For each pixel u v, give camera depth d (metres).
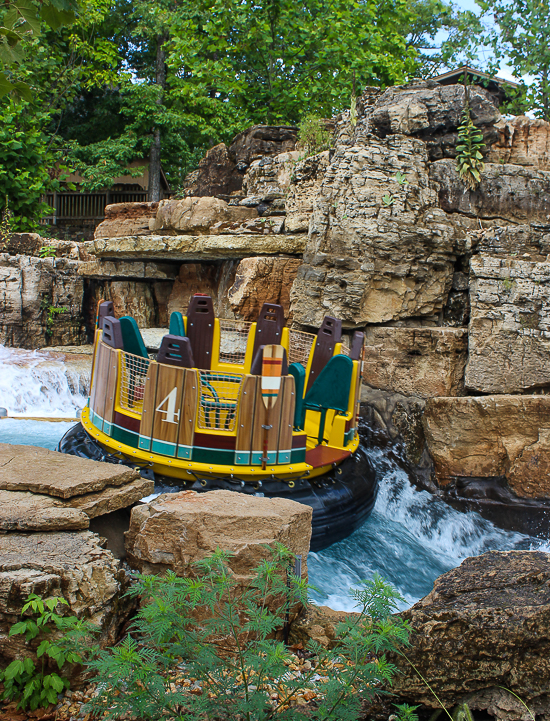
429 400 8.77
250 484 6.15
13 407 10.89
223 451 6.10
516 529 8.13
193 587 2.98
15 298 14.60
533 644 3.09
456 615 3.14
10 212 18.97
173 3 25.28
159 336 13.02
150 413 6.20
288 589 3.25
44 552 3.72
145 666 2.65
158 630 2.74
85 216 26.53
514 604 3.21
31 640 3.27
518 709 3.04
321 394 7.84
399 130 10.66
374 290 10.26
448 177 10.66
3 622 3.30
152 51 28.91
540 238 10.40
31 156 19.80
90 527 4.66
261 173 14.26
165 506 4.41
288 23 19.56
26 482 4.58
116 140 24.55
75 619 3.27
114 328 6.84
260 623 2.99
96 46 25.98
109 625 3.62
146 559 4.27
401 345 9.88
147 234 14.88
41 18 4.92
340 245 10.27
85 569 3.55
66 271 15.61
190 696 3.02
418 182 10.39
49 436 9.28
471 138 10.60
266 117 21.09
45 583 3.32
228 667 3.03
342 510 6.61
